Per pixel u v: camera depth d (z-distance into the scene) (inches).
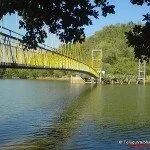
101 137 1316.4
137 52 509.7
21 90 4579.2
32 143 1210.0
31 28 538.0
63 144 1204.5
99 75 7322.8
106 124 1638.8
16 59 1577.3
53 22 515.8
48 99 3176.7
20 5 482.3
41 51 2199.8
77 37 527.5
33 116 1886.1
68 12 505.0
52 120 1756.9
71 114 2032.5
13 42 1518.2
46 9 499.8
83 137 1317.7
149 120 1785.2
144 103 2842.0
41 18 511.2
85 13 506.3
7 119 1740.9
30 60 1873.8
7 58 1443.2
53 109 2289.6
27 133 1375.5
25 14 516.4
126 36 509.0
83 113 2095.2
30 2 489.7
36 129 1470.2
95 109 2338.8
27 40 546.6
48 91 4456.2
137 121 1752.0
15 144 1189.1
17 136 1314.0
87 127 1550.2
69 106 2536.9
